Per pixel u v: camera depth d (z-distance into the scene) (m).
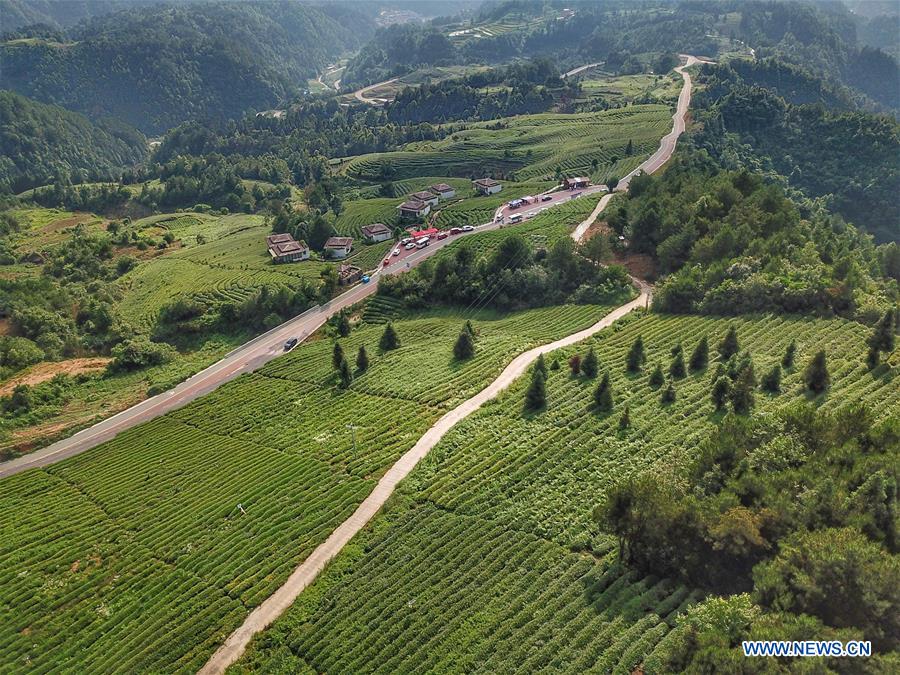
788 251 118.44
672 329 106.88
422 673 52.53
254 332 151.38
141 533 78.62
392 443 86.69
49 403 126.38
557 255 139.12
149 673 58.62
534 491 71.56
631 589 54.62
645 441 77.00
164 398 123.38
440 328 131.00
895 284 114.38
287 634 60.03
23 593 71.88
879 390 79.31
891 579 42.75
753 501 55.00
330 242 191.00
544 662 50.69
